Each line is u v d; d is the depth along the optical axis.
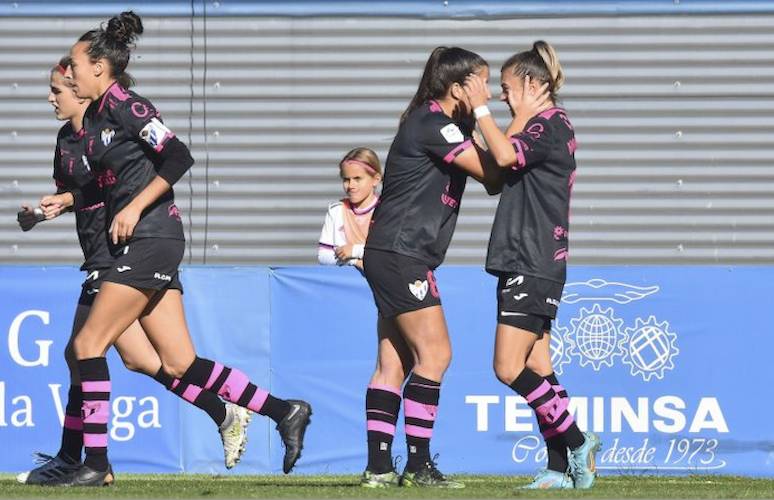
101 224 22.14
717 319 30.50
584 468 22.02
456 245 37.03
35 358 30.42
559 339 30.34
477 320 30.31
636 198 37.44
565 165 21.42
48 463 23.19
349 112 37.78
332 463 30.44
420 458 21.19
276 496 18.59
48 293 30.47
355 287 30.69
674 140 37.53
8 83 38.06
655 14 37.59
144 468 30.23
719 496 19.66
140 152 20.88
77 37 38.06
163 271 20.84
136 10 37.94
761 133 37.53
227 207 37.66
